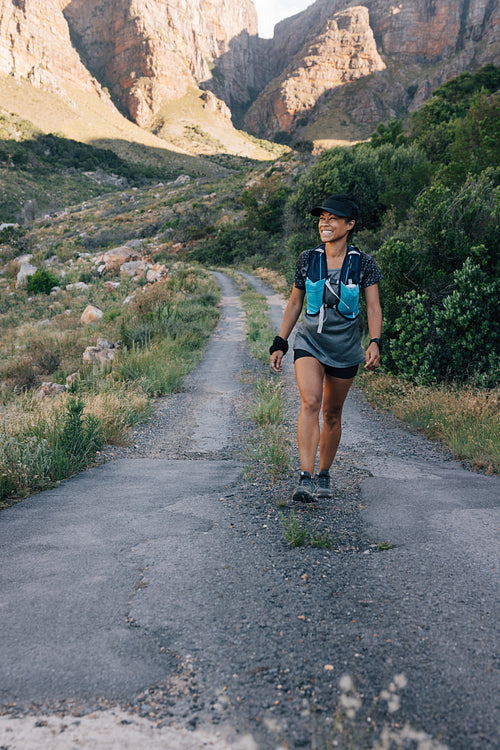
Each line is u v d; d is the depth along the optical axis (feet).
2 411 26.78
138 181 478.18
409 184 74.38
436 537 8.25
